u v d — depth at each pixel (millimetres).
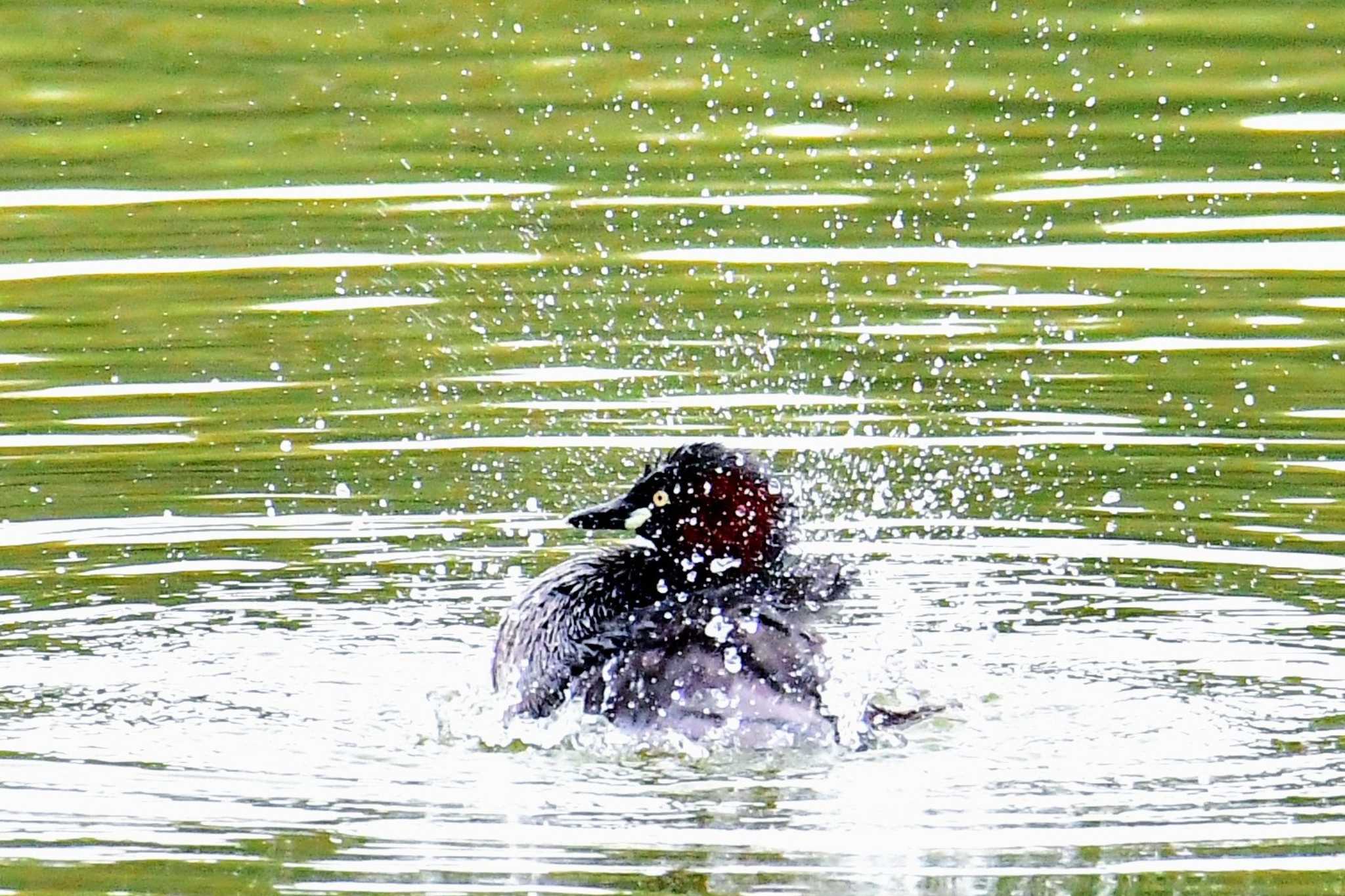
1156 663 10492
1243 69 20703
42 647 10766
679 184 18156
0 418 13883
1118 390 14102
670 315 15531
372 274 16359
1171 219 17094
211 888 8133
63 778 9188
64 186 18266
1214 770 9242
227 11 22875
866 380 14352
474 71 21000
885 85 20500
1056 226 17047
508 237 17047
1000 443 13328
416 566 11922
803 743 9609
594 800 9016
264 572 11812
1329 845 8445
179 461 13250
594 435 13609
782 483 10875
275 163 18812
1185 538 12008
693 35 21969
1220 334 15016
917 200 17703
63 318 15609
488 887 8141
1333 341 14828
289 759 9469
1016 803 8922
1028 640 10805
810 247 16688
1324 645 10688
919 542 12070
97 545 12078
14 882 8156
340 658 10734
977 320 15328
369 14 22828
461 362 14703
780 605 10461
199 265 16625
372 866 8312
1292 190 17656
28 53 21719
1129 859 8336
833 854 8414
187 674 10445
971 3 22781
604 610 10445
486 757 9523
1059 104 19922
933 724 9805
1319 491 12578
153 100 20453
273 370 14680
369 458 13352
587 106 20062
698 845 8516
